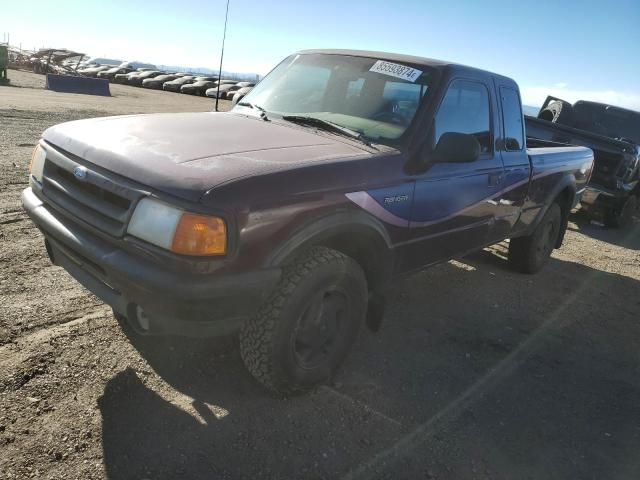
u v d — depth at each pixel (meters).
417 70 3.71
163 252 2.32
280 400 2.95
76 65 42.44
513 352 3.92
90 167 2.69
